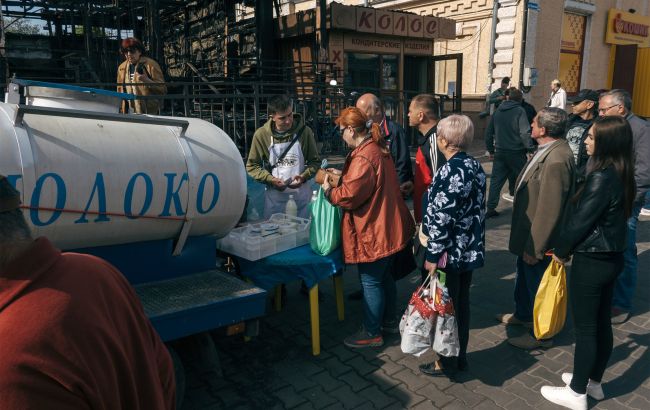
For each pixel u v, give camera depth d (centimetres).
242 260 335
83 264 112
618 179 261
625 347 359
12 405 90
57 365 94
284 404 295
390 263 348
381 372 328
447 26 1260
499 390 308
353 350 356
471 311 419
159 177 257
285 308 427
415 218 380
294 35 1126
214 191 278
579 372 283
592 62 1648
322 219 333
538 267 350
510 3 1361
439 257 291
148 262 279
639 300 438
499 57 1407
